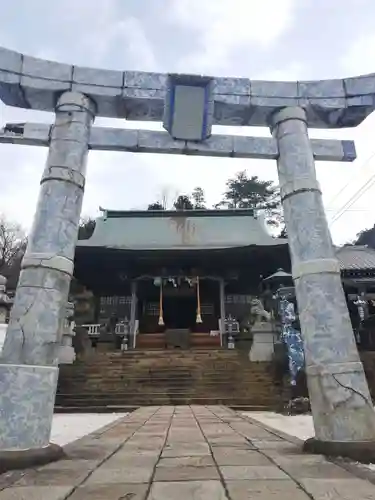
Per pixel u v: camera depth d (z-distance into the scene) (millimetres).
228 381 17703
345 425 5008
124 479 3809
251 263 30672
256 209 34250
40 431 4785
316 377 5398
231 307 31859
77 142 6246
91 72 6586
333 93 6898
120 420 10039
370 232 41188
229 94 6781
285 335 15812
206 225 33500
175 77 6609
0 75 6191
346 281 24219
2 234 52594
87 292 32250
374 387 17094
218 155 6875
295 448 5547
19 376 4840
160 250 28625
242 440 6398
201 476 3895
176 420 9922
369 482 3619
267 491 3338
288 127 6754
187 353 21719
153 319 33625
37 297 5297
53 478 3881
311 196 6301
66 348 20344
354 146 7047
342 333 5480
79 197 6094
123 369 19422
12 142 6414
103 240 32562
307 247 6012
